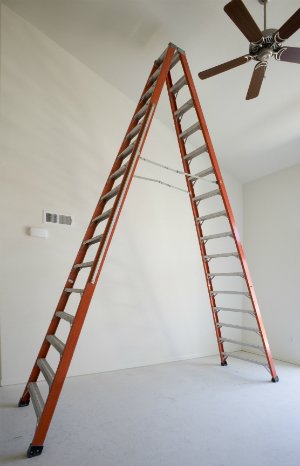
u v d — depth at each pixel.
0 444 1.91
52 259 3.21
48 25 3.26
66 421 2.23
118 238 3.66
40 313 3.10
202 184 4.47
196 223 3.60
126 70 3.54
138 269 3.77
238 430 2.13
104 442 1.95
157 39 3.05
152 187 3.99
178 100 3.67
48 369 2.16
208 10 2.62
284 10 2.42
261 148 4.03
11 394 2.68
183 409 2.46
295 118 3.38
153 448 1.89
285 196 4.18
